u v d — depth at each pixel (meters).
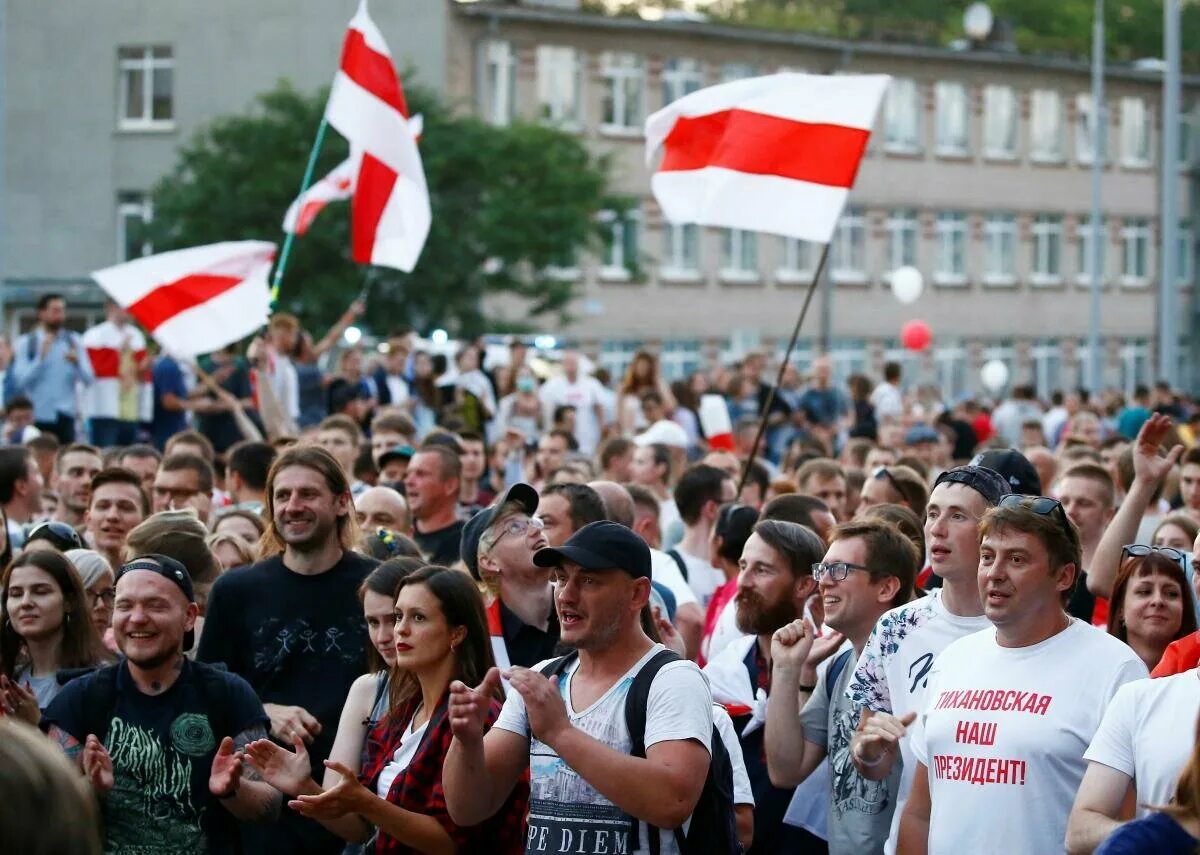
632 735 5.18
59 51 47.31
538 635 7.10
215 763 6.03
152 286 13.28
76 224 47.34
